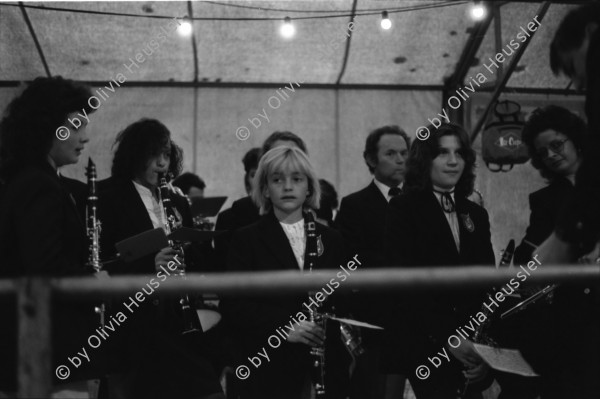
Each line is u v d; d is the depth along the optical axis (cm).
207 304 661
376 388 587
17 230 383
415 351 518
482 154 1109
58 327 390
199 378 562
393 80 1244
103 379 596
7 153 408
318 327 523
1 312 375
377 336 583
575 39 372
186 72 1205
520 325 486
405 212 545
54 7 1075
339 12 1130
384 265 539
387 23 1066
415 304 523
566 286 438
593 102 355
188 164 1218
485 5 1121
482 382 525
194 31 1137
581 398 387
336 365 548
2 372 374
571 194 362
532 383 512
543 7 1068
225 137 1226
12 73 1152
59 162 430
